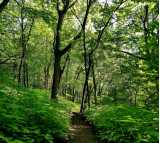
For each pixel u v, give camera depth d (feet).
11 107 28.30
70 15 106.63
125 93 98.89
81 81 158.81
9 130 25.64
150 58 38.19
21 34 110.11
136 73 70.79
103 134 39.06
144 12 87.66
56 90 75.05
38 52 141.49
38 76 161.79
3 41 102.58
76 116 68.44
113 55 95.86
